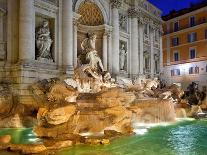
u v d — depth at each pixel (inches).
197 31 2069.4
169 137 630.5
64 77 1011.3
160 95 1139.9
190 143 557.3
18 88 868.0
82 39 1320.1
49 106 618.8
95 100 746.2
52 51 1048.8
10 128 737.0
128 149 496.1
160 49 1957.4
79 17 1173.1
